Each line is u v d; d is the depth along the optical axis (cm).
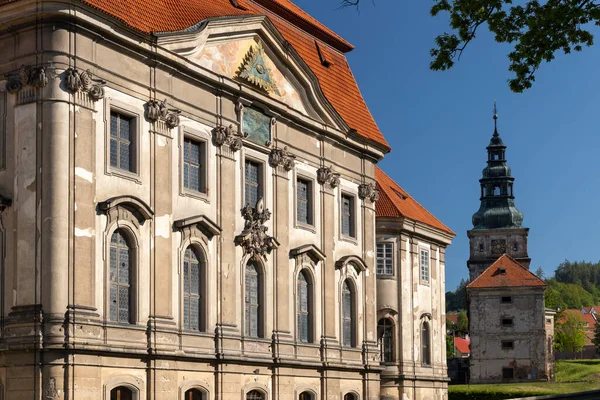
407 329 6247
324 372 4800
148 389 3638
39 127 3328
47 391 3216
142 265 3675
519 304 12038
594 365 13938
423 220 6488
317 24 5491
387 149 5562
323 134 4984
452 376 12531
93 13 3456
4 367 3294
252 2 4866
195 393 3931
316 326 4809
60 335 3250
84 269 3366
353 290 5206
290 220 4675
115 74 3597
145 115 3753
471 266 17212
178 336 3828
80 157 3388
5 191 3388
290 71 4722
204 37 4053
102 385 3406
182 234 3909
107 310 3475
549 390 10194
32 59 3372
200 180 4084
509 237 17150
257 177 4481
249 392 4272
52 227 3284
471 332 12169
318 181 4941
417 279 6419
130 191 3641
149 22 3784
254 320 4384
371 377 5244
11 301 3328
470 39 2372
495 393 9688
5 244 3372
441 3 2386
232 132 4241
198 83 4066
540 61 2311
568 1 2234
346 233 5219
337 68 5469
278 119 4625
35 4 3338
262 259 4422
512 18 2330
